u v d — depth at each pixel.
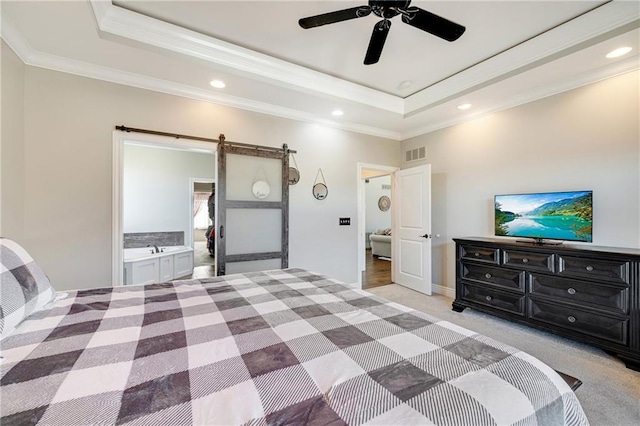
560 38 2.35
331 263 4.08
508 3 2.05
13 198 2.18
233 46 2.59
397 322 1.22
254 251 3.44
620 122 2.52
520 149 3.24
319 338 1.06
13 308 1.06
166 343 1.00
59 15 1.93
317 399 0.71
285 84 2.99
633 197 2.46
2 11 1.88
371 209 9.55
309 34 2.44
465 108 3.55
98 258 2.62
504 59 2.72
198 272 5.95
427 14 1.78
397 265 4.67
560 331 2.49
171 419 0.63
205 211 12.97
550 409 0.75
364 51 2.69
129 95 2.75
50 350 0.94
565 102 2.87
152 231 5.86
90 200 2.59
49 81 2.43
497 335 2.67
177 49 2.44
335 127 4.11
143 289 1.70
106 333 1.08
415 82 3.35
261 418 0.65
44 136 2.41
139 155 5.77
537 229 2.88
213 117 3.19
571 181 2.83
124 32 2.22
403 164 4.70
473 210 3.73
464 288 3.31
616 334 2.18
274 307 1.41
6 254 1.22
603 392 1.82
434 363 0.88
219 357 0.91
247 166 3.40
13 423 0.61
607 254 2.22
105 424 0.61
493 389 0.75
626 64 2.46
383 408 0.68
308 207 3.89
